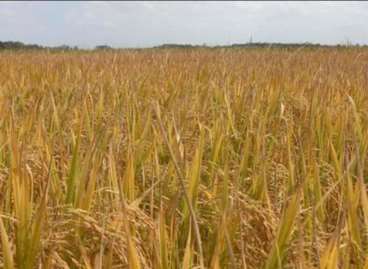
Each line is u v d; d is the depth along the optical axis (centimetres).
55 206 249
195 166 274
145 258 222
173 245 215
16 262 210
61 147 343
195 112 501
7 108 446
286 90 679
